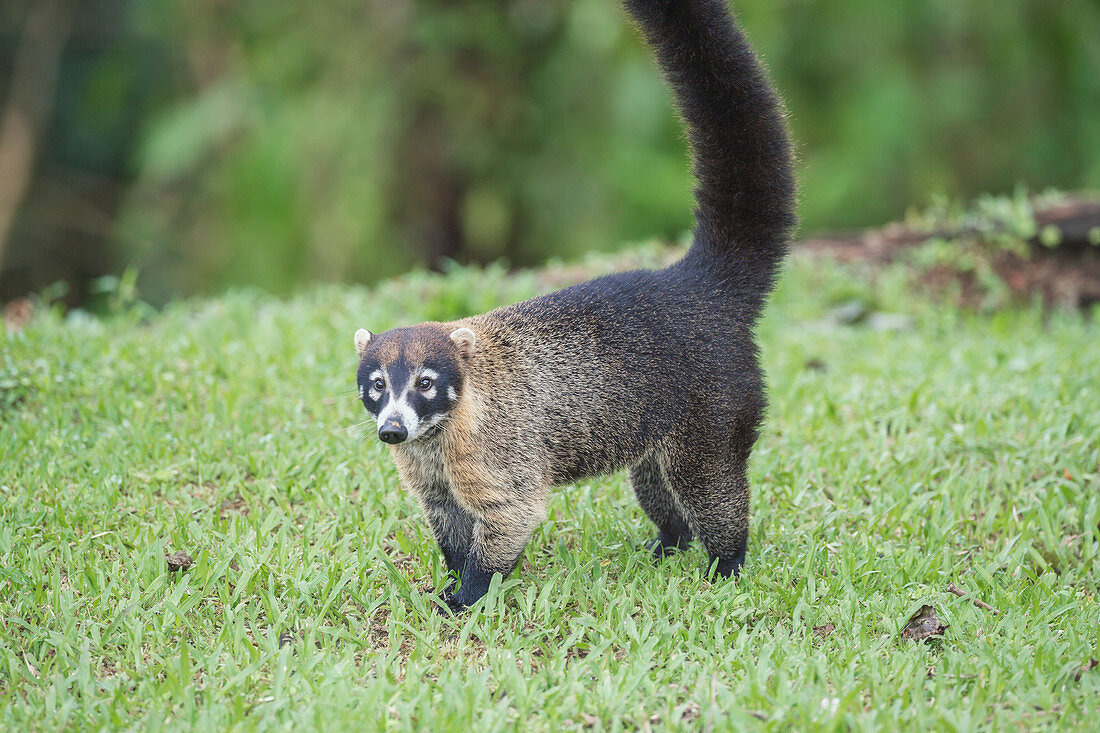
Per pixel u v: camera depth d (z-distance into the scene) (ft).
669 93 30.66
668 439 28.04
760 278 29.63
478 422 26.48
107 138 107.76
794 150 30.25
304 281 83.05
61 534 28.73
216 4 89.81
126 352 40.22
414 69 86.22
